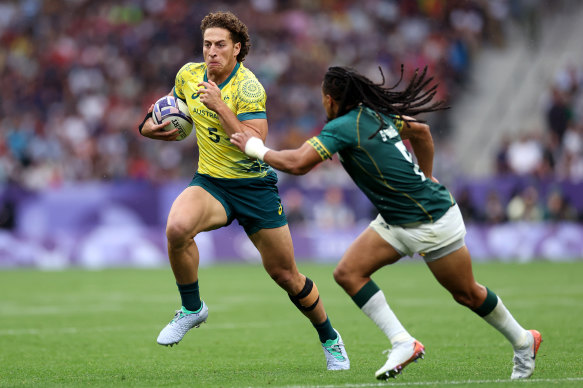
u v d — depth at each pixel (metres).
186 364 24.39
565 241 71.31
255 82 22.20
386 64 93.31
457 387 18.95
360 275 20.05
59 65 91.25
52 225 68.12
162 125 23.16
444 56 93.88
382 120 19.44
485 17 98.50
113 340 29.86
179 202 22.05
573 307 38.22
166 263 67.88
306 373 22.00
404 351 19.44
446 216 19.67
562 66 94.00
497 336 29.84
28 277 56.88
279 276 22.58
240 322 34.78
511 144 80.06
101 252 67.25
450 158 78.56
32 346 28.39
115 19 96.50
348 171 20.08
